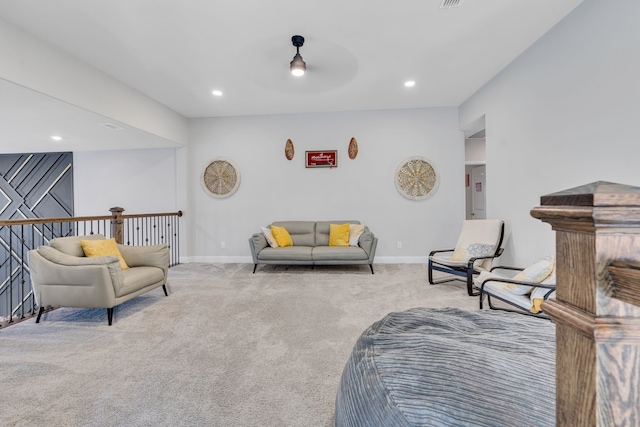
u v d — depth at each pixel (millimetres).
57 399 1513
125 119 3637
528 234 3055
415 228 4875
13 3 2154
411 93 4141
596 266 406
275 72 3395
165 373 1742
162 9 2285
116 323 2477
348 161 4941
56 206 5535
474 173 6188
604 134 2145
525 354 925
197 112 4828
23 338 2205
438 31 2650
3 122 3549
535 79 2871
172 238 5148
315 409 1438
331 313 2686
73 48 2797
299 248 4316
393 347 1030
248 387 1607
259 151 5047
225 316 2629
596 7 2180
